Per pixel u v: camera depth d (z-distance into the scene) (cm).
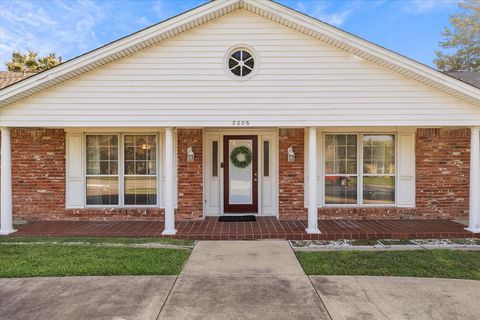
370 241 649
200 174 812
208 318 344
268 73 677
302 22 655
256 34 677
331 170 839
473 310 362
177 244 620
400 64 653
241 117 676
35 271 467
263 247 605
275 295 399
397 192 828
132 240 647
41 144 816
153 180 836
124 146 834
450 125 673
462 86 646
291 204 812
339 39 655
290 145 816
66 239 651
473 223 690
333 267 492
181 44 674
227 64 676
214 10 655
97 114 669
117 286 424
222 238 658
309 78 677
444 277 457
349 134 838
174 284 432
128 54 669
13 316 348
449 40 2381
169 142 684
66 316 348
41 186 816
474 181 688
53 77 644
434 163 822
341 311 359
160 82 672
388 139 839
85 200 828
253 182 866
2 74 1055
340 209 811
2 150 682
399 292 407
